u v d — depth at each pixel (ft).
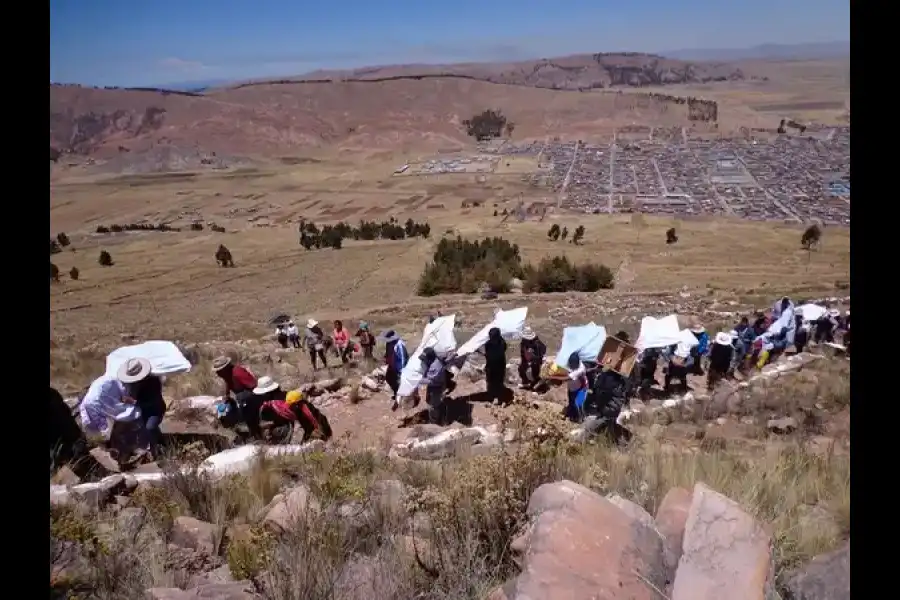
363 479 22.56
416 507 17.88
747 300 128.67
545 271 180.75
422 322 112.37
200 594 13.69
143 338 111.24
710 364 50.83
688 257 265.95
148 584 14.65
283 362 70.03
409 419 40.40
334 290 217.56
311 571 13.87
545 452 18.98
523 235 373.20
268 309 183.11
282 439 34.68
